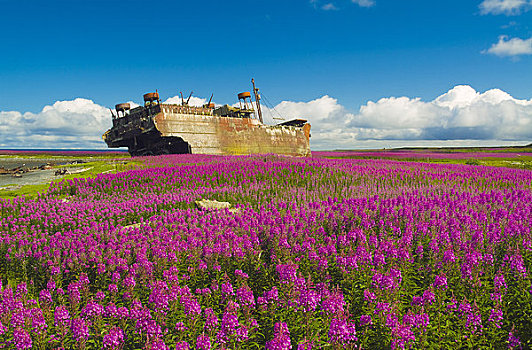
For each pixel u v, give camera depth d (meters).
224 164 34.22
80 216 18.52
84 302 9.52
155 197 22.61
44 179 36.16
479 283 8.72
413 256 10.77
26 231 16.44
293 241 12.09
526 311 8.14
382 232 13.13
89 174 36.34
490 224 12.58
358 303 8.74
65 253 12.04
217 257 10.81
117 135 71.31
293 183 27.03
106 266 11.18
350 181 27.73
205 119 68.12
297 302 8.03
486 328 7.66
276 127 82.69
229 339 7.13
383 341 7.30
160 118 61.34
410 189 24.03
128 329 7.79
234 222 14.55
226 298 8.72
